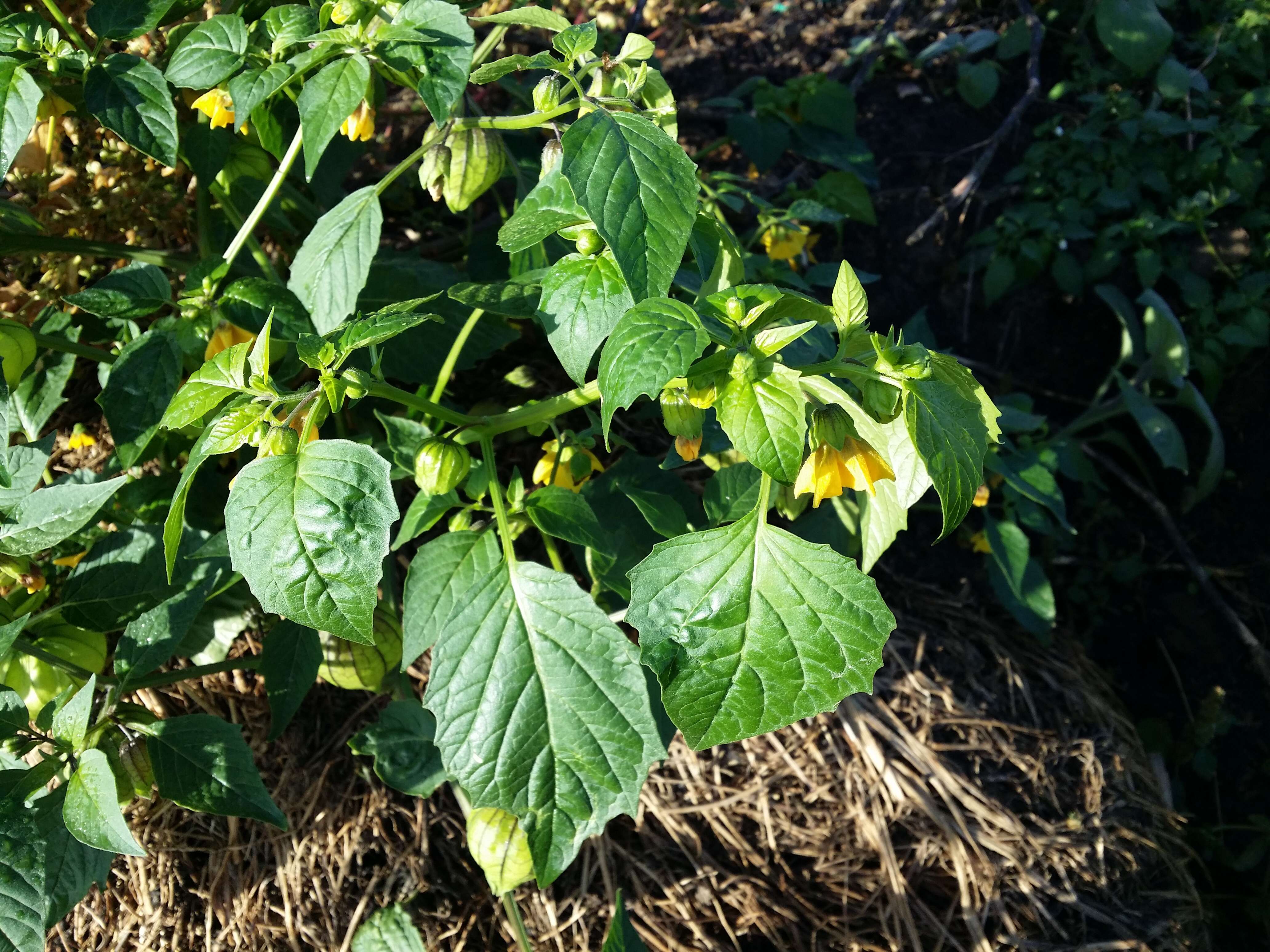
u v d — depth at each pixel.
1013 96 0.58
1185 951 0.40
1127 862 0.40
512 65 0.25
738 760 0.38
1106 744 0.43
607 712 0.24
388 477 0.20
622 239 0.21
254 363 0.22
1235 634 0.51
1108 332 0.55
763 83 0.51
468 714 0.24
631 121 0.22
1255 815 0.48
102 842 0.23
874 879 0.37
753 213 0.52
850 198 0.49
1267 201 0.54
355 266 0.28
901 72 0.58
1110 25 0.55
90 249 0.34
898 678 0.41
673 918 0.36
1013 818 0.39
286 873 0.35
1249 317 0.52
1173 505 0.53
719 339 0.21
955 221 0.55
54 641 0.30
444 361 0.38
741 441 0.20
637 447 0.44
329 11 0.26
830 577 0.21
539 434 0.31
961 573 0.48
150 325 0.35
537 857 0.24
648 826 0.37
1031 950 0.37
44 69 0.26
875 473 0.22
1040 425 0.47
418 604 0.25
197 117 0.37
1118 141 0.55
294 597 0.20
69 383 0.42
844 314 0.21
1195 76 0.56
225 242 0.40
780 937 0.36
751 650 0.21
